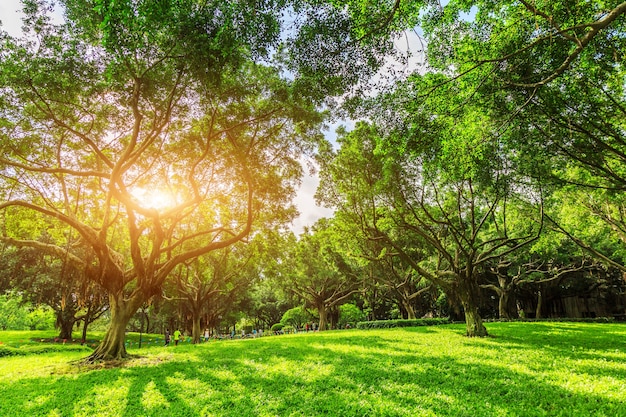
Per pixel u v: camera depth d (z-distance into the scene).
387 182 18.98
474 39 11.16
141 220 19.80
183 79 14.52
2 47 12.42
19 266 31.47
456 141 12.18
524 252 32.56
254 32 8.49
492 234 31.73
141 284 16.58
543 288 40.06
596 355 12.49
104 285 16.45
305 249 41.78
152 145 17.98
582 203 20.72
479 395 7.89
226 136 17.30
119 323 16.23
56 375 12.25
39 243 16.23
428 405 7.25
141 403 8.37
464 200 22.16
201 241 27.38
